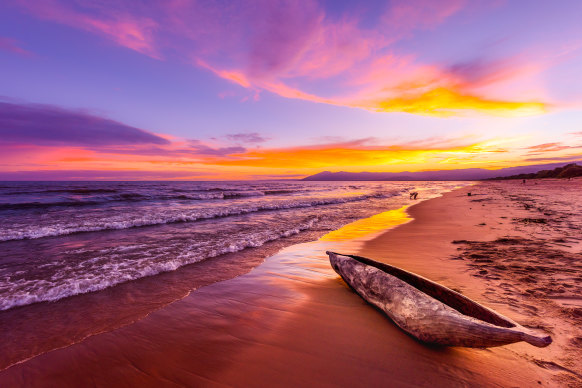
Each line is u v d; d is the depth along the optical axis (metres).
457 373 2.16
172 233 8.94
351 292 3.97
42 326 3.14
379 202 22.14
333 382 2.12
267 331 2.93
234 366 2.36
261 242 7.57
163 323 3.17
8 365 2.43
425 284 3.33
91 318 3.32
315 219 12.24
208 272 5.08
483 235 7.53
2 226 9.69
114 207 17.97
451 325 2.30
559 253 5.29
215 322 3.17
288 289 4.16
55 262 5.66
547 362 2.23
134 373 2.31
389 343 2.62
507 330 1.98
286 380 2.16
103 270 5.13
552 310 3.03
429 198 25.50
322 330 2.90
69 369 2.37
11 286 4.33
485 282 3.96
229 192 34.69
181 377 2.24
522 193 25.92
